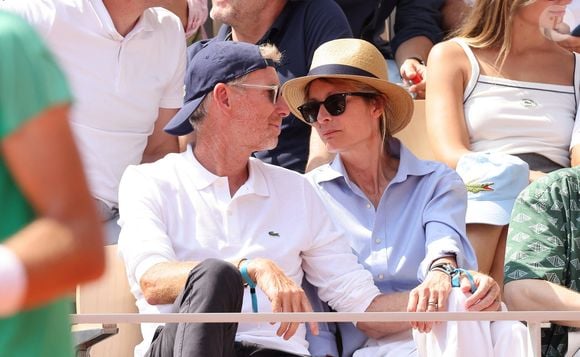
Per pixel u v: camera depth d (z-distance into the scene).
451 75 18.16
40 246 6.59
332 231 14.86
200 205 14.39
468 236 16.19
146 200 14.28
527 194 15.21
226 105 14.59
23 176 6.68
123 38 17.34
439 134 17.70
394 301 14.43
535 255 14.81
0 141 6.67
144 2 17.19
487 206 16.12
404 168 15.42
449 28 22.12
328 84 15.41
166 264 13.49
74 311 15.47
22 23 6.86
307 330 14.64
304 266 14.88
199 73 14.73
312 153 17.23
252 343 13.66
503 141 17.97
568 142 18.05
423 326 13.39
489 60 18.33
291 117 18.27
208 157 14.63
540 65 18.36
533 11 18.09
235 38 19.28
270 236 14.45
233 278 12.51
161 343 12.60
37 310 7.15
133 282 13.95
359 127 15.37
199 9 19.80
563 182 15.19
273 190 14.70
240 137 14.54
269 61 14.78
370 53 15.52
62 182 6.68
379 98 15.47
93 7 17.20
